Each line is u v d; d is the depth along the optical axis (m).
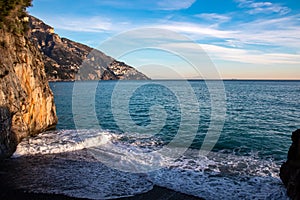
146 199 8.09
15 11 19.12
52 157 12.05
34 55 20.72
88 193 8.45
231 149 13.90
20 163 11.30
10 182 9.30
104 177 9.72
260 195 8.36
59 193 8.45
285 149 14.18
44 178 9.63
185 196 8.30
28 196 8.27
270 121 23.45
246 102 40.22
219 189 8.78
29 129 16.42
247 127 20.25
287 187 8.28
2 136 12.16
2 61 14.78
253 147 14.43
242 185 9.09
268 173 10.23
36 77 19.03
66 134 16.69
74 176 9.80
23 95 15.96
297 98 48.50
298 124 22.20
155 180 9.43
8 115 13.46
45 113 19.48
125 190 8.67
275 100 44.03
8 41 16.67
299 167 8.09
